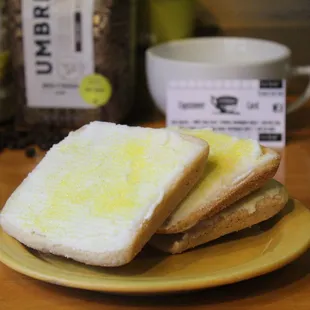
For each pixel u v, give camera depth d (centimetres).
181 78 55
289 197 39
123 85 57
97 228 32
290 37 67
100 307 31
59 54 56
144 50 65
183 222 33
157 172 33
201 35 67
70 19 55
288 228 35
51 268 32
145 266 33
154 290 30
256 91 53
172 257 34
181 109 54
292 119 62
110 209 32
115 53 56
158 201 32
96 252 31
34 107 57
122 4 55
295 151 53
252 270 31
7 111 61
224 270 31
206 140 37
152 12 63
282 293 32
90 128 38
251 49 61
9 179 48
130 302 32
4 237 35
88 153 36
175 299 32
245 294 32
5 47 60
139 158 34
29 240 33
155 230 32
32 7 55
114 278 31
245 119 54
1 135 56
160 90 57
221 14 66
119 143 36
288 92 69
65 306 32
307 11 66
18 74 57
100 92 56
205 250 34
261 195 36
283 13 66
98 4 54
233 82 53
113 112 57
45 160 37
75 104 57
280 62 55
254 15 66
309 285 33
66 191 34
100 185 33
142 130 36
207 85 54
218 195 34
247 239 35
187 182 33
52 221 33
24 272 32
